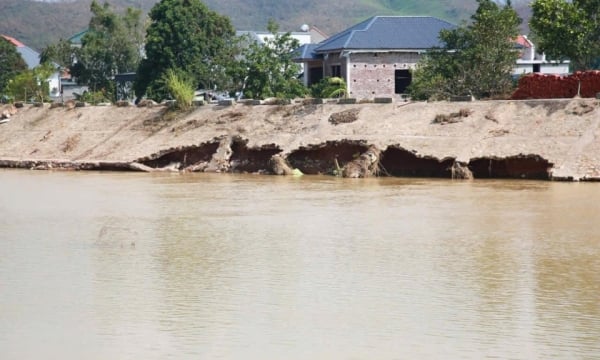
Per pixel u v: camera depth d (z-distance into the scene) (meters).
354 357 43.28
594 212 77.81
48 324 48.41
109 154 124.06
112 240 69.69
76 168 121.88
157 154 118.69
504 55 132.38
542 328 47.03
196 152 118.50
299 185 99.00
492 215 77.38
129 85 199.62
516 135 102.31
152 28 174.12
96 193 95.94
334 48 154.00
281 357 43.34
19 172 120.69
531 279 56.44
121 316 49.53
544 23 131.12
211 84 172.62
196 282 56.28
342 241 67.94
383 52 151.75
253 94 149.12
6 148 136.25
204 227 74.38
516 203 83.00
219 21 179.50
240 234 71.12
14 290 54.97
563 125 101.44
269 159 112.06
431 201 85.31
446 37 144.25
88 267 60.69
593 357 43.00
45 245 68.25
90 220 78.94
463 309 50.25
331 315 49.34
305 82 163.75
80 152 127.75
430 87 129.88
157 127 127.38
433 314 49.38
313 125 114.19
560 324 47.66
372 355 43.47
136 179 108.56
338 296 52.88
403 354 43.59
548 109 104.69
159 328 47.47
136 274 58.53
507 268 59.25
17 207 87.12
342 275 57.69
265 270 59.19
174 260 62.41
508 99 113.31
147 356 43.66
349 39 152.88
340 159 109.31
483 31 136.00
